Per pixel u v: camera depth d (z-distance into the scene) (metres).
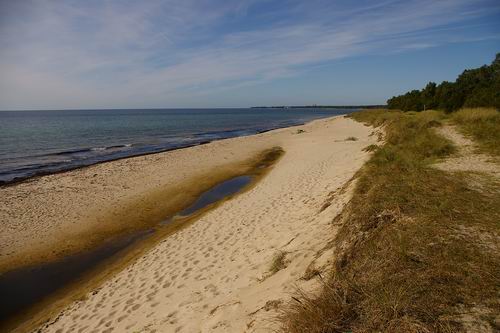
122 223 10.02
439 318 2.34
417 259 3.14
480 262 2.93
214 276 5.39
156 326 4.26
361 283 2.98
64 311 5.61
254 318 3.38
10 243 8.84
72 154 24.88
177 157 20.94
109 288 6.05
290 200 8.79
